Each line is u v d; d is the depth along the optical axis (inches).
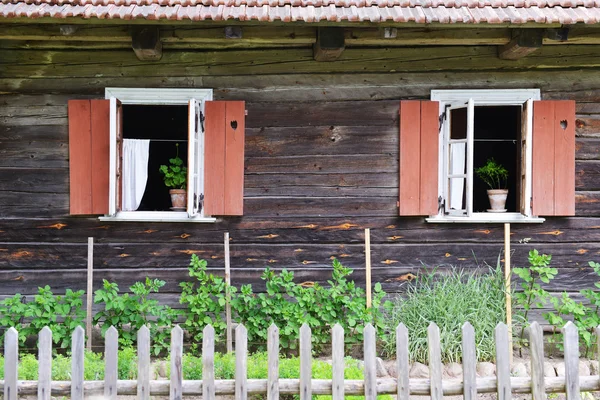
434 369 145.7
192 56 237.1
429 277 235.5
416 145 237.1
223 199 236.1
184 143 341.7
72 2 204.2
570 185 237.8
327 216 240.2
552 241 241.8
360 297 231.9
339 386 143.9
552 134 237.0
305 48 238.1
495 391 146.4
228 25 211.3
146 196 343.3
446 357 209.0
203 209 236.1
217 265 239.3
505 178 286.4
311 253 240.1
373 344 145.3
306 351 144.9
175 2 207.5
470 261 241.4
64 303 224.8
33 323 214.2
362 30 218.1
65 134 236.2
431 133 236.8
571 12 208.8
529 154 233.1
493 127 345.4
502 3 214.1
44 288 234.1
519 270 219.5
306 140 239.0
